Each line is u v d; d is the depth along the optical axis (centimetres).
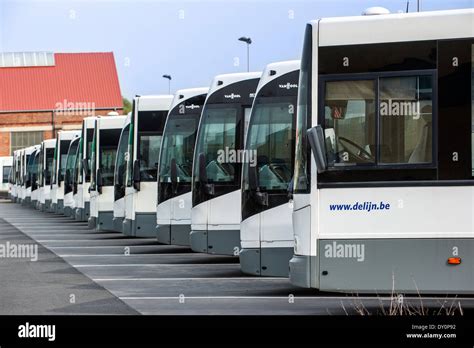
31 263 2314
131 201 2725
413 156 1257
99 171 3306
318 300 1541
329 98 1288
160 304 1515
